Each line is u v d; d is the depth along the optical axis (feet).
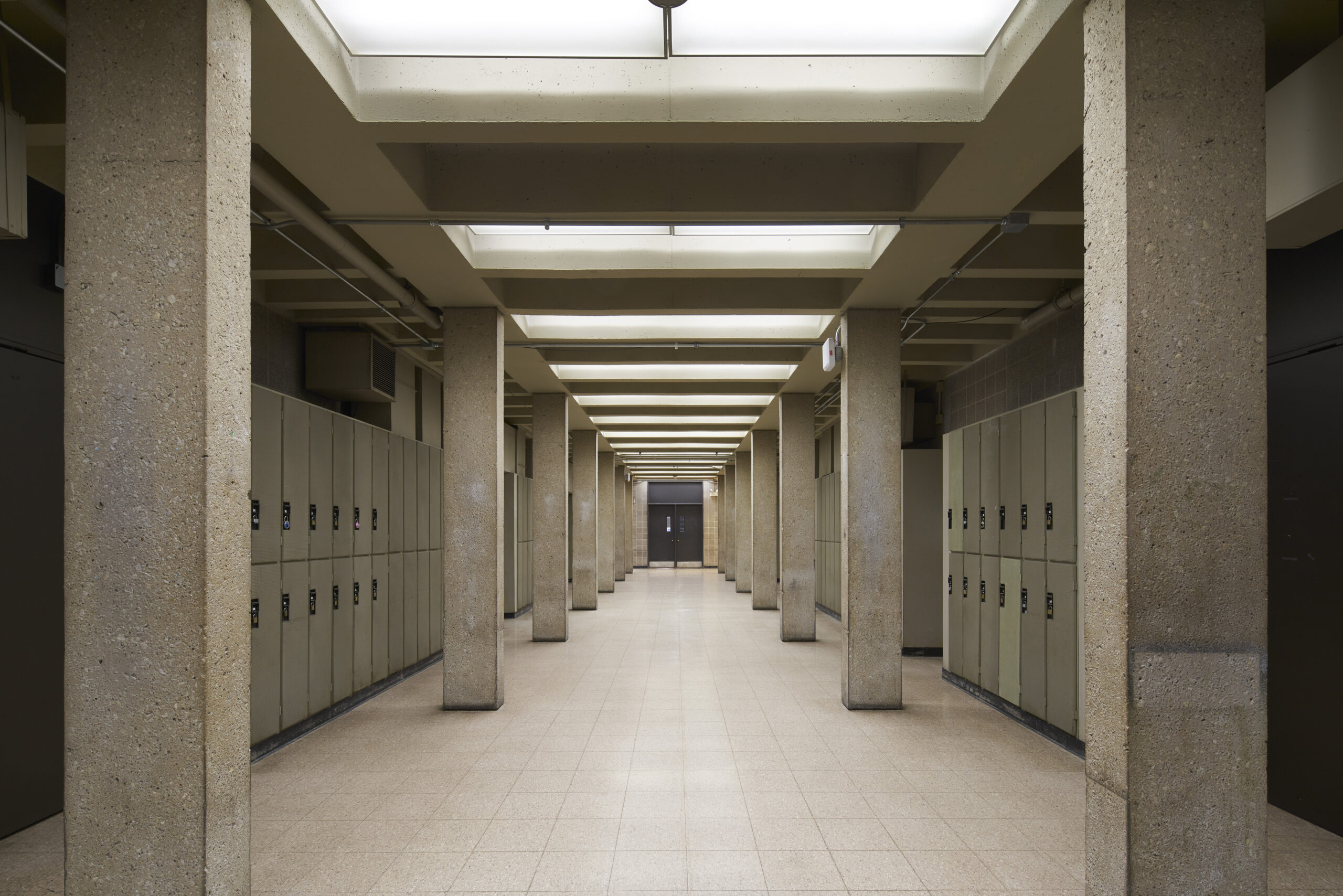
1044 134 13.08
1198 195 8.93
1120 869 8.75
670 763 18.31
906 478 34.99
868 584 23.47
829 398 41.78
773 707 24.04
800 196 16.26
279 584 19.83
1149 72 8.95
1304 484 14.97
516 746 19.70
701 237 19.94
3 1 11.21
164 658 8.43
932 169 15.08
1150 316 8.86
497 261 19.88
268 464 19.29
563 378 37.63
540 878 12.30
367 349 26.63
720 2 11.17
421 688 27.17
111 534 8.52
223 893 8.62
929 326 28.37
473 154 16.22
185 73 8.73
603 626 44.37
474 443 23.48
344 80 12.06
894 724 21.85
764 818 14.83
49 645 15.01
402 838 13.92
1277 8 12.22
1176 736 8.68
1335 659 14.21
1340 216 11.94
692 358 30.91
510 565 50.37
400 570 28.63
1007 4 11.23
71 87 8.77
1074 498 19.27
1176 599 8.75
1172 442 8.80
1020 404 28.58
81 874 8.41
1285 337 15.47
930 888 11.93
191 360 8.59
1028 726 21.65
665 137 13.25
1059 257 19.63
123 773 8.40
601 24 11.65
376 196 15.52
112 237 8.68
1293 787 15.03
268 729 19.19
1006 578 23.26
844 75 12.79
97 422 8.59
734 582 79.20
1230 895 8.65
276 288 23.20
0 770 13.87
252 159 15.19
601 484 68.33
